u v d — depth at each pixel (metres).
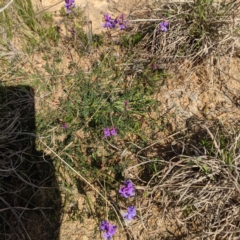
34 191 0.35
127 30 0.47
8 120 0.38
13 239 0.33
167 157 0.37
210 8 0.43
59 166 0.36
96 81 0.42
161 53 0.43
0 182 0.35
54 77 0.41
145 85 0.42
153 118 0.40
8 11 0.43
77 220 0.34
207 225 0.33
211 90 0.42
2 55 0.42
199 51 0.42
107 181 0.35
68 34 0.46
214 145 0.35
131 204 0.34
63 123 0.39
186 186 0.33
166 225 0.34
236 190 0.33
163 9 0.46
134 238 0.33
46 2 0.50
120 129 0.38
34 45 0.44
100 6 0.50
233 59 0.44
